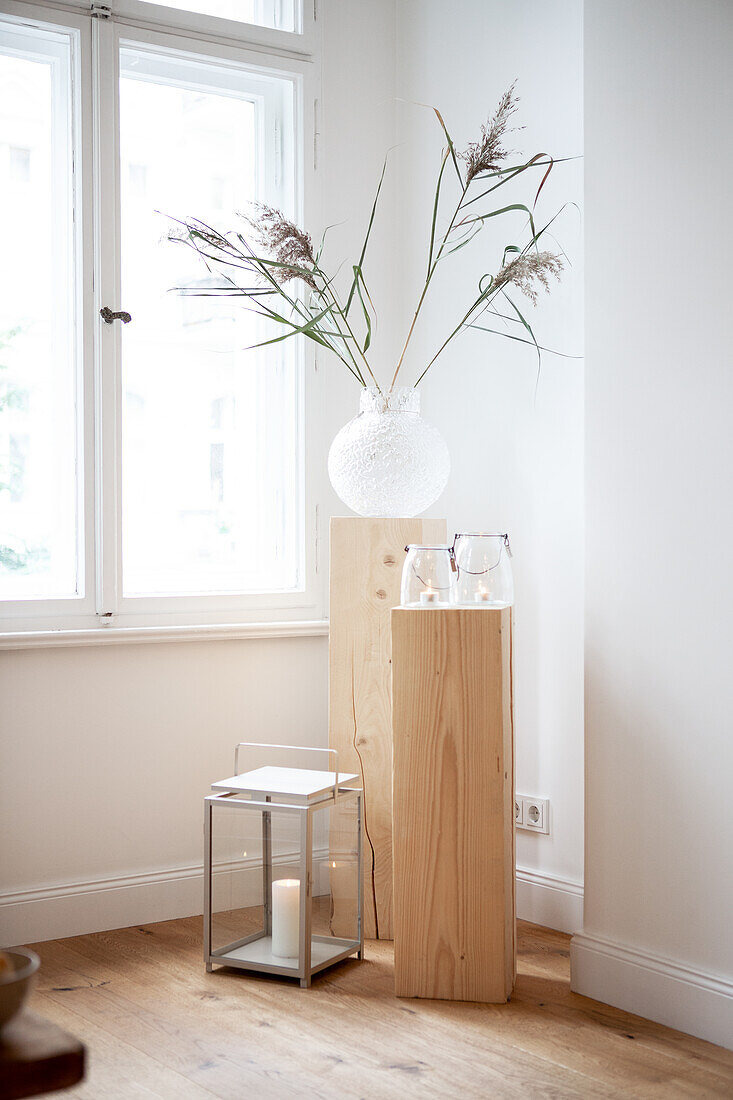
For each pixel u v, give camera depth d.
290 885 2.30
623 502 2.17
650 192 2.10
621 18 2.16
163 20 2.77
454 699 2.18
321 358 3.03
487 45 2.87
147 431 2.85
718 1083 1.82
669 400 2.07
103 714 2.68
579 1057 1.92
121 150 2.79
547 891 2.68
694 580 2.03
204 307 2.93
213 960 2.36
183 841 2.80
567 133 2.63
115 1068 1.88
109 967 2.39
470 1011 2.14
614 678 2.19
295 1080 1.83
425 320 3.09
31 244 2.69
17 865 2.57
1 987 0.91
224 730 2.85
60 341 2.72
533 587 2.72
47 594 2.69
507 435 2.80
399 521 2.60
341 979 2.32
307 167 3.00
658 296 2.09
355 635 2.62
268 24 3.00
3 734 2.55
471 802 2.17
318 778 2.45
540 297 2.70
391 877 2.62
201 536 2.94
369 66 3.14
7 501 2.66
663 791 2.09
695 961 2.03
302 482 3.01
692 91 2.01
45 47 2.68
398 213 3.18
